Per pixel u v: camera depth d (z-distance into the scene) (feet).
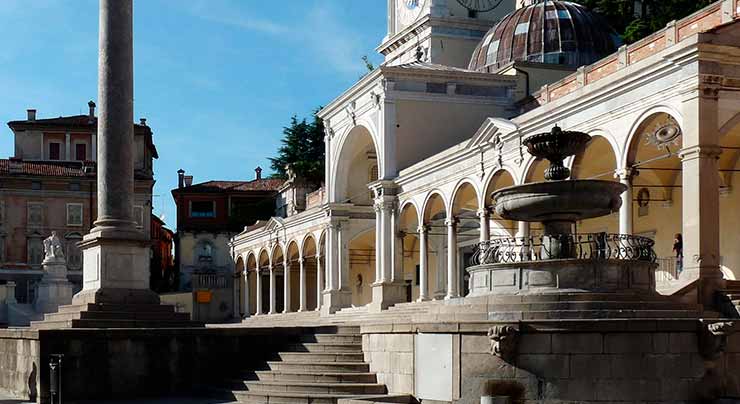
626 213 96.99
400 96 154.61
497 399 60.08
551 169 75.00
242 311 260.83
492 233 160.15
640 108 94.27
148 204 273.54
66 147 278.05
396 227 154.51
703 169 84.53
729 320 63.05
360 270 205.87
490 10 190.80
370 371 77.97
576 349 62.18
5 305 180.65
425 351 69.10
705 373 62.90
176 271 295.69
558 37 165.17
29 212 263.70
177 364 81.76
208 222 298.56
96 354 78.48
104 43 89.10
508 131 118.73
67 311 89.25
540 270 67.97
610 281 67.36
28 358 79.56
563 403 62.03
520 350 62.95
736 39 86.12
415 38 193.98
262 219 292.20
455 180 135.85
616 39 171.32
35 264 263.08
